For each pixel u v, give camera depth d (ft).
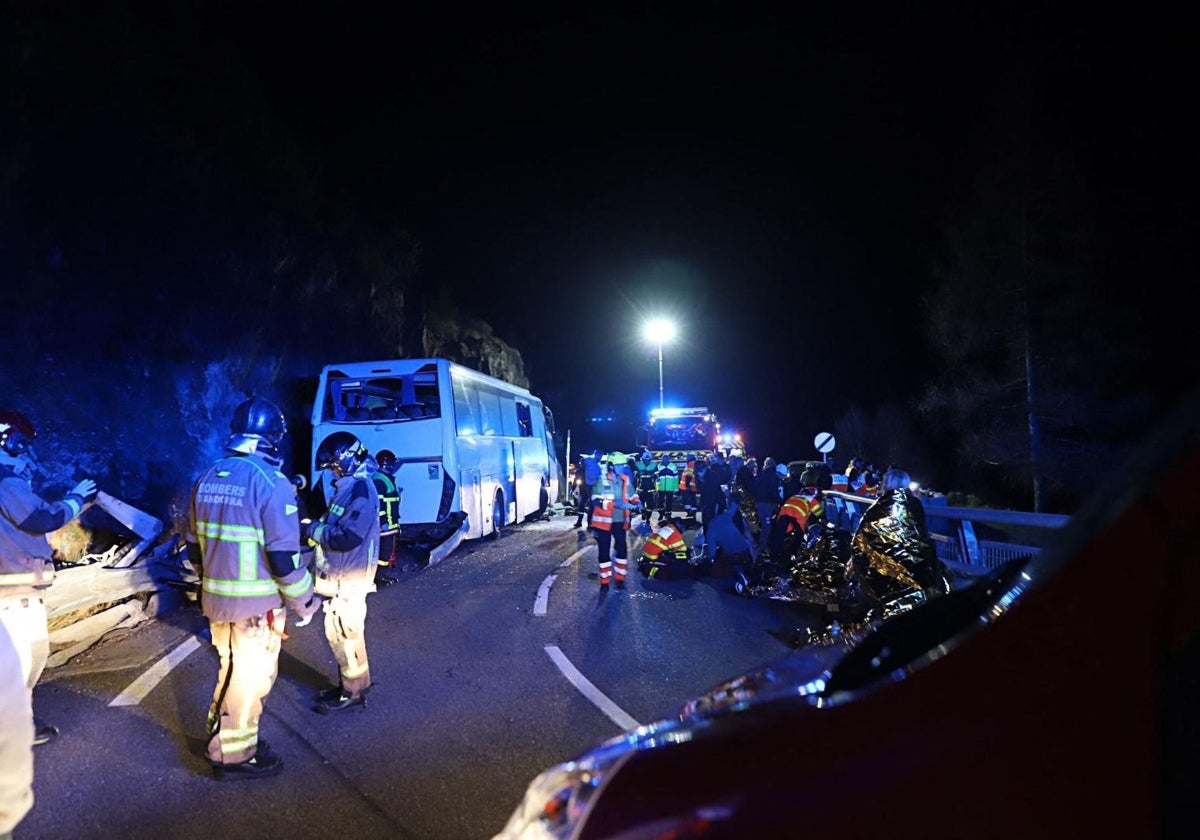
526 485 64.90
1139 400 47.80
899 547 19.94
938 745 4.21
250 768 14.67
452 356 89.40
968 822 3.95
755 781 4.48
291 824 13.03
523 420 65.57
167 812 13.38
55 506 15.79
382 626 27.50
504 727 17.66
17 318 34.53
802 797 4.29
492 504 52.90
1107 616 4.12
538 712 18.65
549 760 15.81
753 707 5.81
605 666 22.53
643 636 26.11
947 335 54.80
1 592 15.39
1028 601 4.51
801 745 4.60
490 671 22.00
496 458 54.39
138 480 35.65
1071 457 50.19
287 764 15.49
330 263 63.52
